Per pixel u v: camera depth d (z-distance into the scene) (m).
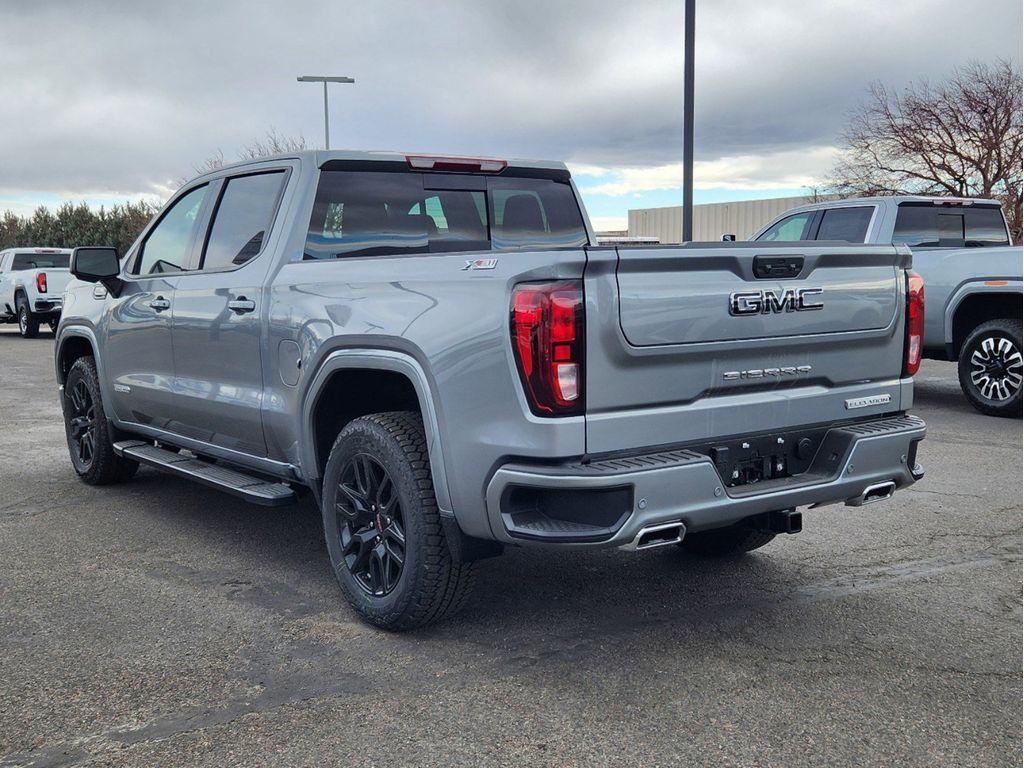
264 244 4.43
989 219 9.99
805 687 3.25
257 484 4.48
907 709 3.09
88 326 5.95
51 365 14.69
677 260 3.21
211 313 4.68
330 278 3.93
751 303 3.40
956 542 4.96
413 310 3.48
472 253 3.37
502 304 3.15
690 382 3.31
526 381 3.09
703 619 3.88
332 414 4.14
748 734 2.93
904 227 9.30
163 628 3.79
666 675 3.35
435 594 3.55
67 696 3.20
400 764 2.77
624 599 4.11
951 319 8.95
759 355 3.48
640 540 3.14
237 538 5.07
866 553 4.77
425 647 3.60
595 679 3.31
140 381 5.40
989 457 7.04
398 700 3.16
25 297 21.08
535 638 3.68
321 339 3.88
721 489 3.27
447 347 3.31
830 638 3.68
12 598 4.14
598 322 3.08
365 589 3.82
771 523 3.76
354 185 4.42
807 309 3.57
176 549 4.86
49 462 7.05
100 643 3.64
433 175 4.64
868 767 2.74
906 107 24.58
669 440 3.28
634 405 3.20
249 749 2.85
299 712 3.08
